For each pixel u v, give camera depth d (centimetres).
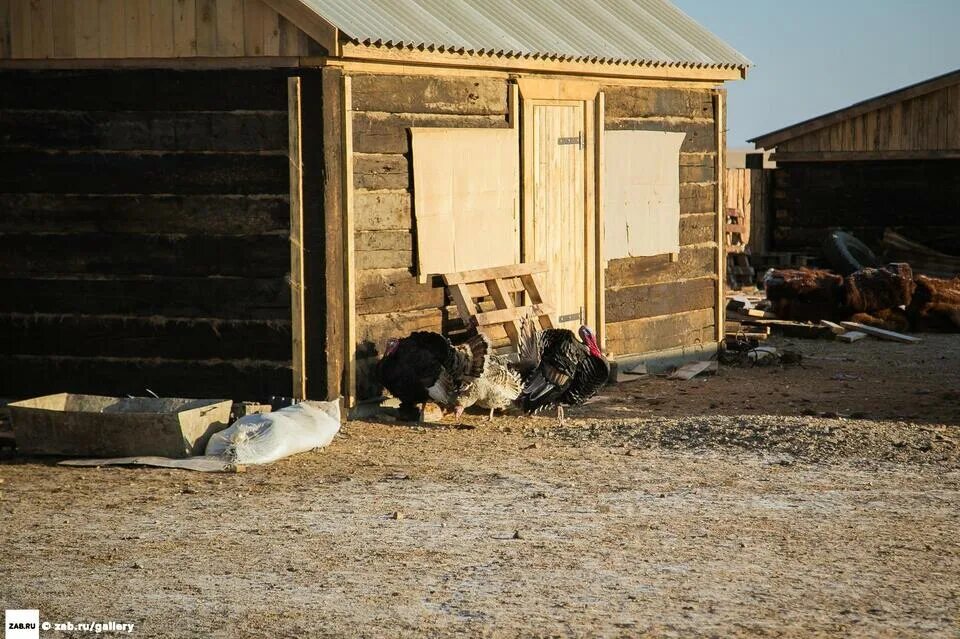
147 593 779
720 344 1997
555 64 1611
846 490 1061
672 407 1551
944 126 2997
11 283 1467
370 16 1391
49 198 1448
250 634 702
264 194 1369
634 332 1834
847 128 3108
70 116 1433
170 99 1393
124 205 1423
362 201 1404
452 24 1503
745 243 3159
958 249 3036
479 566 834
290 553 870
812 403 1576
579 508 1000
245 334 1389
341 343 1386
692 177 1934
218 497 1046
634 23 1886
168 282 1412
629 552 867
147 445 1191
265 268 1376
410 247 1470
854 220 3144
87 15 1409
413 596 769
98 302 1439
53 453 1205
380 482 1105
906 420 1431
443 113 1506
